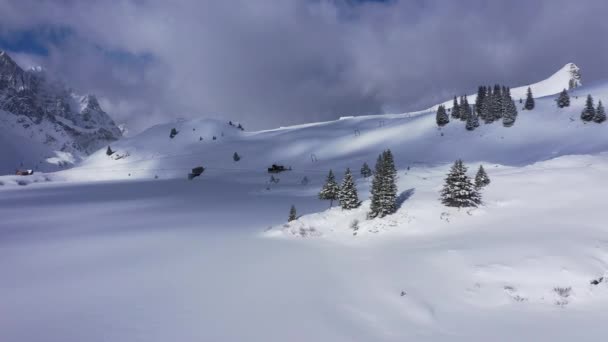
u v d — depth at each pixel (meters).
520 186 30.64
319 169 108.81
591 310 13.36
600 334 11.70
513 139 91.62
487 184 33.09
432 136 111.19
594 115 83.69
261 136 184.38
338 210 35.94
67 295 18.47
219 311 15.76
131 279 20.69
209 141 181.00
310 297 16.97
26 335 14.18
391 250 23.41
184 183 102.00
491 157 86.00
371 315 14.81
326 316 14.93
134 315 15.65
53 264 24.83
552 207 25.00
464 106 112.31
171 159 152.00
